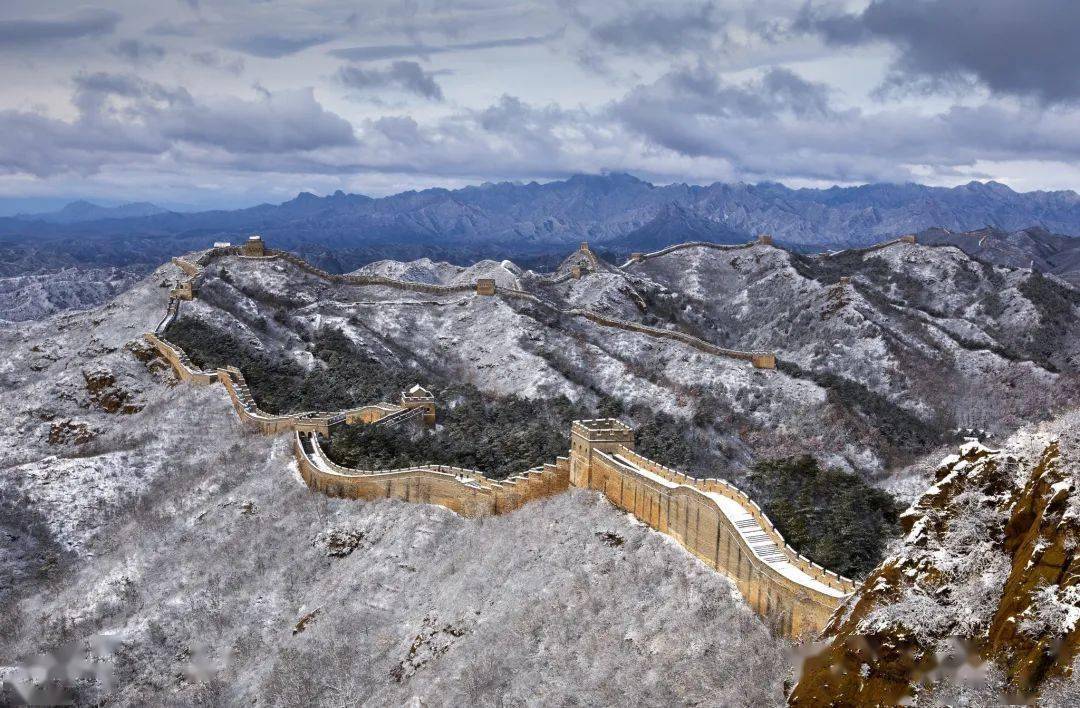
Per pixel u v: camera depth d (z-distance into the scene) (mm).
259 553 85000
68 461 103000
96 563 90562
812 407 138875
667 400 143250
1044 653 27891
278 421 104562
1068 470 30719
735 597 53500
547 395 138375
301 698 65438
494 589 67938
